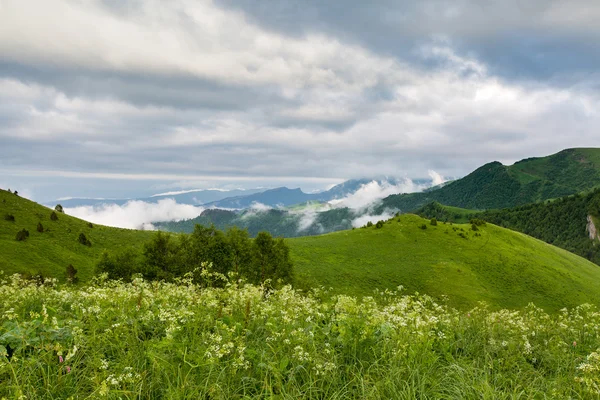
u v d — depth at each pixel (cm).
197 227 6266
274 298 1035
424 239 13762
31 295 1136
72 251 8969
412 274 10781
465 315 1079
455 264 11469
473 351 802
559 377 688
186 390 508
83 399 493
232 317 786
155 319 767
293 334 677
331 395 552
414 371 608
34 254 8075
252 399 521
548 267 12094
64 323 713
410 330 759
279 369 577
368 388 566
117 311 771
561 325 1023
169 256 6094
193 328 718
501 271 11438
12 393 479
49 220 10412
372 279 10388
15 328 620
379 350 699
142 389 509
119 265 6022
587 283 11375
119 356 595
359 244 13462
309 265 10919
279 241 6525
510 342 823
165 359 568
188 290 1038
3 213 9744
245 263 6156
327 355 653
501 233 15050
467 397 579
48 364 536
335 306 929
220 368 566
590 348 886
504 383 650
